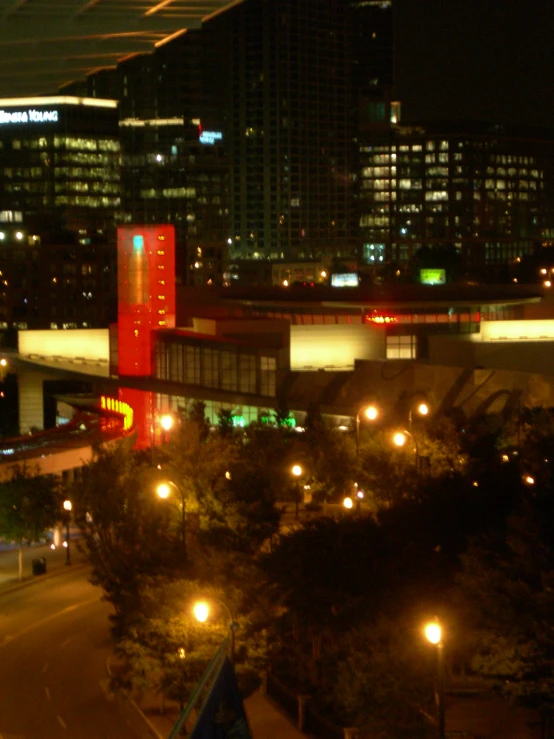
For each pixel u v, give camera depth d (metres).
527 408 101.94
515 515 53.69
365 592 52.06
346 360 148.62
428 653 44.81
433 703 47.22
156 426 146.88
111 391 167.75
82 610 75.06
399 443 80.69
